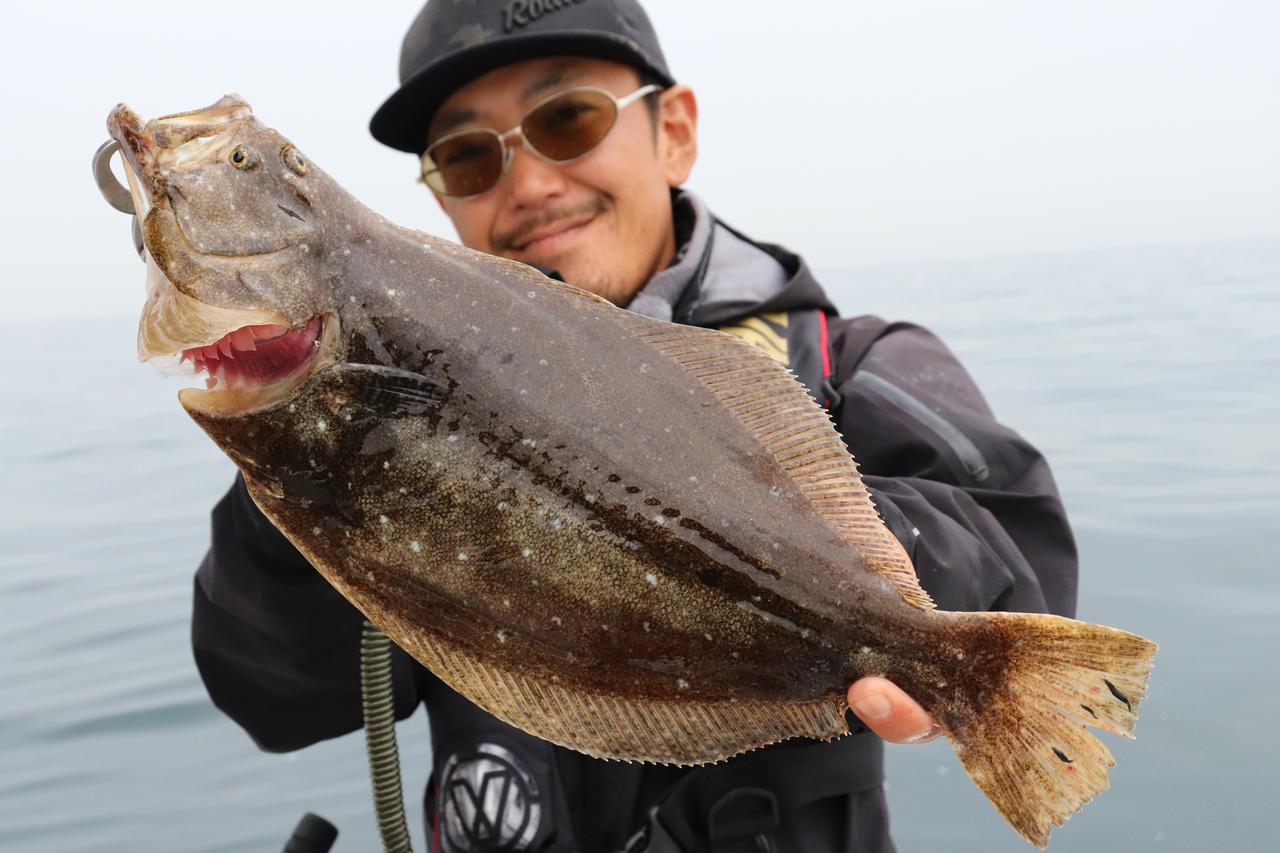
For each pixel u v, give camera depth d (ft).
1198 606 4.45
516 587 1.67
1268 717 3.63
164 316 1.61
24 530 7.35
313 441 1.64
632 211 2.61
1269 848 3.05
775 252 2.64
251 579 2.07
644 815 2.24
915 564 1.96
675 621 1.68
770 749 2.19
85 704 4.32
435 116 2.67
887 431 2.31
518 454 1.65
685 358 1.71
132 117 1.62
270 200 1.63
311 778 3.75
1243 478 6.33
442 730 2.38
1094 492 6.27
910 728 1.66
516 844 2.22
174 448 10.83
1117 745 3.56
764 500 1.69
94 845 3.40
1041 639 1.67
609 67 2.60
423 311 1.65
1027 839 1.66
